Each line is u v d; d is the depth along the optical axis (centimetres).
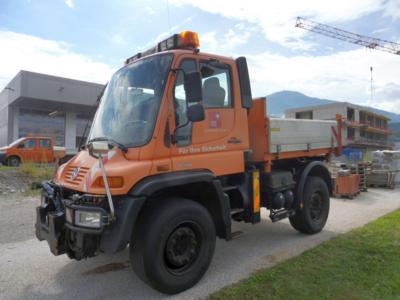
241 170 462
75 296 365
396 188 1220
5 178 1120
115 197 336
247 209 482
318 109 5653
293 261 442
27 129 2698
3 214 751
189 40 417
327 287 362
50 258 480
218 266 443
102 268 442
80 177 366
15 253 501
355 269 409
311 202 588
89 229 325
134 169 339
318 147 640
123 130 385
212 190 411
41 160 1603
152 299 355
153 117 367
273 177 530
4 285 392
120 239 321
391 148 6725
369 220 682
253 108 529
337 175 997
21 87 2331
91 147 346
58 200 385
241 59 473
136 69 416
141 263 344
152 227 344
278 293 351
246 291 357
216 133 429
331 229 620
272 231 618
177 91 385
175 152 378
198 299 351
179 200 375
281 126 543
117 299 356
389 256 452
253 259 466
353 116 5578
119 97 419
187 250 377
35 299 359
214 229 402
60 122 2841
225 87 452
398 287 358
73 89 2583
